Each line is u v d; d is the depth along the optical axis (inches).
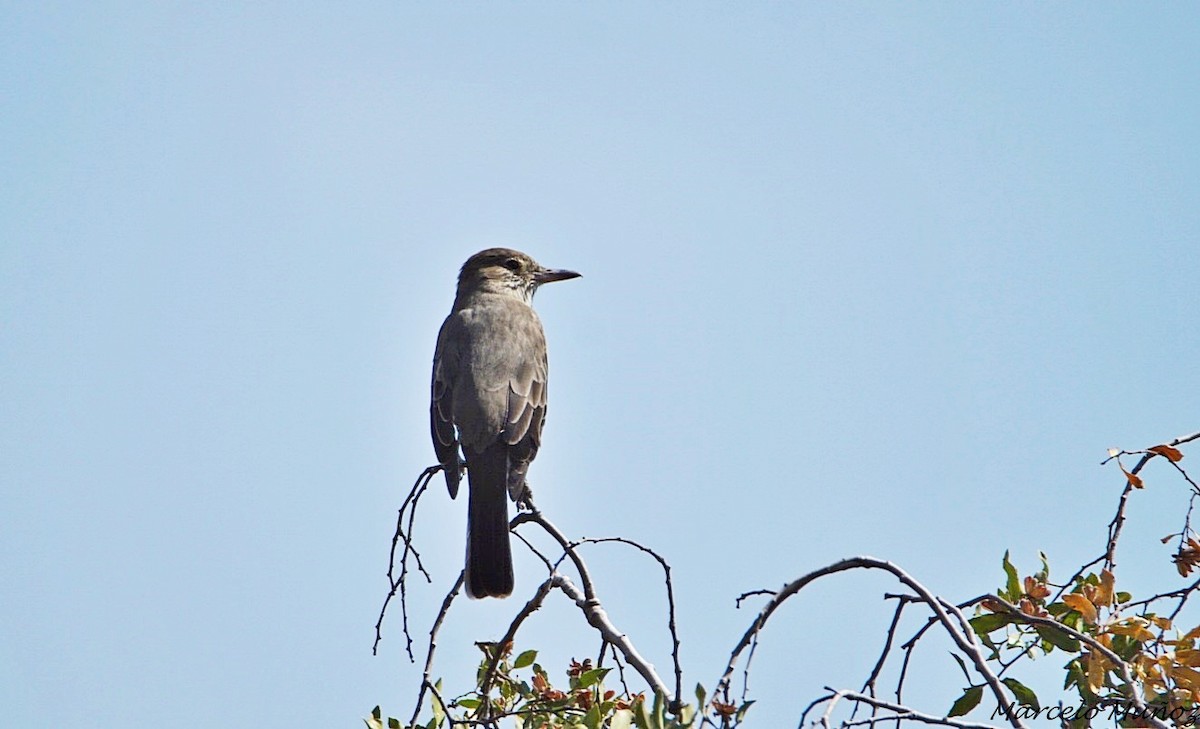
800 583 371.6
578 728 421.7
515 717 441.7
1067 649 412.8
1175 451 414.0
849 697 342.0
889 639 388.2
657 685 433.7
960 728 346.6
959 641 361.7
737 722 342.0
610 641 451.2
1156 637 402.6
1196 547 411.8
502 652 454.3
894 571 373.4
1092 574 422.3
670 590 446.6
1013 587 434.9
